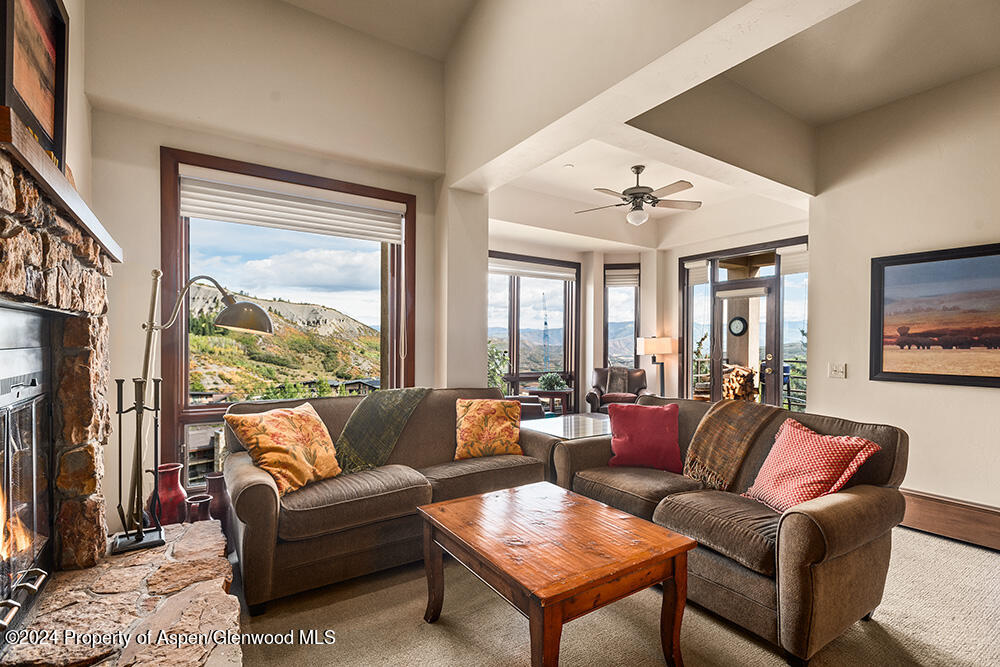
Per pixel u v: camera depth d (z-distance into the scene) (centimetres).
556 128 275
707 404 295
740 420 266
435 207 386
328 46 321
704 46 201
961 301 307
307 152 321
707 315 641
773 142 356
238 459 247
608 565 154
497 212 544
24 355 155
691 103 305
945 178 320
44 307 146
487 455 313
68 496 186
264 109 296
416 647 185
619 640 191
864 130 362
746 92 339
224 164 294
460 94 354
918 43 282
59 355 185
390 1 321
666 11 207
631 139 290
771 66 311
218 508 258
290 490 232
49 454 179
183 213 288
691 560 212
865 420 353
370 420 295
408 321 372
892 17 262
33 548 163
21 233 121
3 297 122
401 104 352
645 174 508
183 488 281
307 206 331
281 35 304
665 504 226
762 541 185
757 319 580
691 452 274
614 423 302
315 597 221
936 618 208
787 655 178
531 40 285
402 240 373
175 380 277
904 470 209
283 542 210
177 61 270
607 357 734
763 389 572
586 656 180
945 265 315
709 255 635
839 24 270
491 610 211
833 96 343
